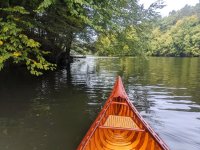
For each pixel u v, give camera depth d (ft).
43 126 26.94
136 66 100.63
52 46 61.72
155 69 89.04
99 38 52.03
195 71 82.33
